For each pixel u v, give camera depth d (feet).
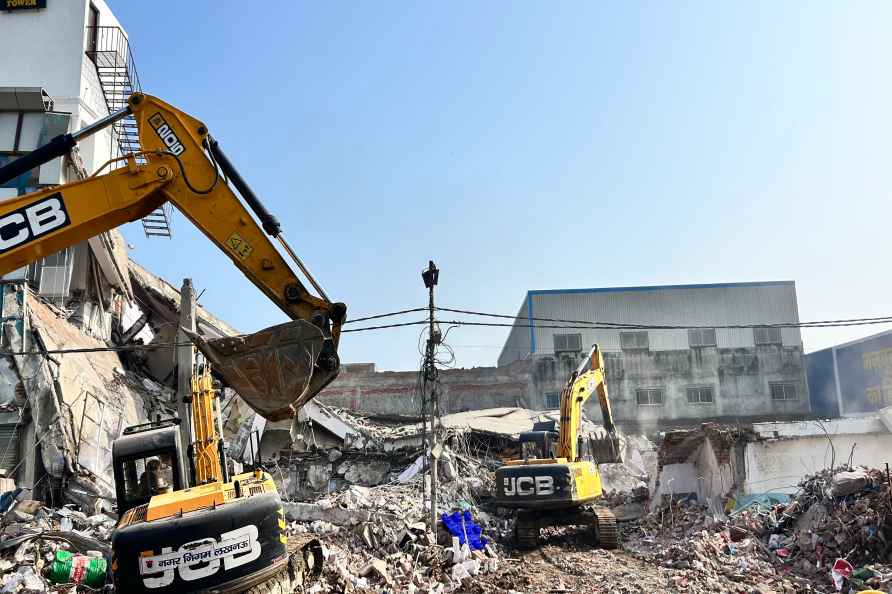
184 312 51.42
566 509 63.10
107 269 83.87
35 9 93.20
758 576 46.16
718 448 69.72
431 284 64.49
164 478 38.88
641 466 109.29
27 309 64.95
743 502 65.36
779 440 67.87
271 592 33.65
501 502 61.67
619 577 47.80
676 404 160.15
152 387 89.97
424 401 65.62
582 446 69.46
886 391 145.79
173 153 28.78
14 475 59.67
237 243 28.40
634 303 165.68
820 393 168.55
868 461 67.36
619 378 161.07
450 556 51.88
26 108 80.38
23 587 39.45
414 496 79.61
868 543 45.73
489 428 105.60
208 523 30.99
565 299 164.76
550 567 53.06
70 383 65.72
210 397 42.34
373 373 153.58
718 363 162.40
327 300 28.14
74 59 92.43
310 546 46.32
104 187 28.32
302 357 26.20
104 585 42.27
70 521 53.11
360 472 95.91
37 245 27.76
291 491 93.76
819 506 53.16
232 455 90.53
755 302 166.61
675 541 60.90
